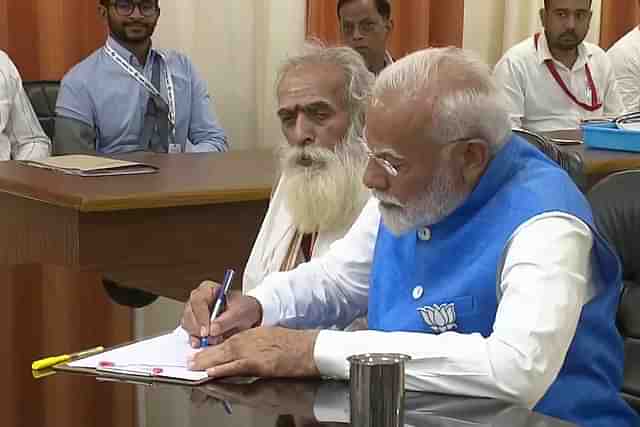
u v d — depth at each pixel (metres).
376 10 4.26
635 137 3.22
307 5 4.72
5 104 3.81
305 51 2.06
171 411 1.26
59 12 4.21
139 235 2.45
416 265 1.58
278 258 2.11
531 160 1.56
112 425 1.26
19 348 1.78
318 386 1.36
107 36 4.18
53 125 3.99
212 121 4.24
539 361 1.36
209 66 4.64
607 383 1.53
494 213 1.51
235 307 1.66
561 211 1.47
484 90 1.48
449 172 1.48
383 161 1.49
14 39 4.16
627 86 5.35
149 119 4.05
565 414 1.46
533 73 4.91
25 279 2.29
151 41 4.16
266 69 4.69
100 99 3.96
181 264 2.51
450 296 1.51
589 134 3.34
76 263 2.38
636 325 1.85
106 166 2.76
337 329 1.84
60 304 2.14
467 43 5.37
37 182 2.52
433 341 1.38
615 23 5.61
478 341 1.38
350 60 2.03
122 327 1.92
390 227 1.55
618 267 1.54
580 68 4.97
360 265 1.80
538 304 1.38
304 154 2.01
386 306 1.62
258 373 1.40
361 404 1.06
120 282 2.37
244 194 2.54
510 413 1.26
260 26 4.70
